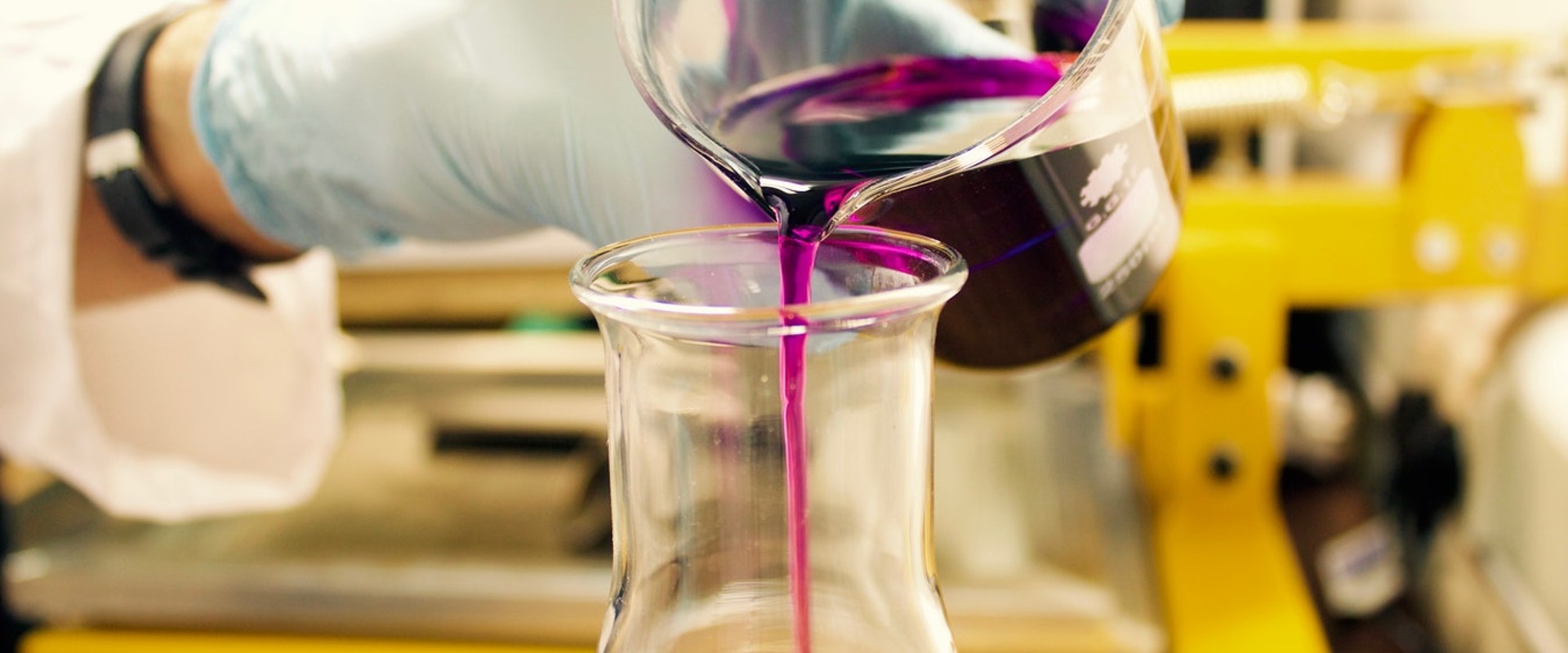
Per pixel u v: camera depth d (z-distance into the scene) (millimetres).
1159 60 437
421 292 854
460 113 506
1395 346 869
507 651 621
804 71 480
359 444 772
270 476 646
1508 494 661
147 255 546
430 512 722
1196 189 658
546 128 496
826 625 411
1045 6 470
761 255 421
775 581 412
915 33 476
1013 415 748
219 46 527
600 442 759
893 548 412
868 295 380
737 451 408
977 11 486
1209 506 657
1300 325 900
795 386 404
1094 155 427
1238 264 634
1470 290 636
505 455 766
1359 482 774
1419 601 728
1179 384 648
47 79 536
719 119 464
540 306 846
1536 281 630
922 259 406
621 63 493
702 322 380
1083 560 632
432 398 801
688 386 406
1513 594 644
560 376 811
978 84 470
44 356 563
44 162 536
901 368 405
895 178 421
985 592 612
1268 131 848
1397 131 731
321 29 520
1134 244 443
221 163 528
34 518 695
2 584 646
